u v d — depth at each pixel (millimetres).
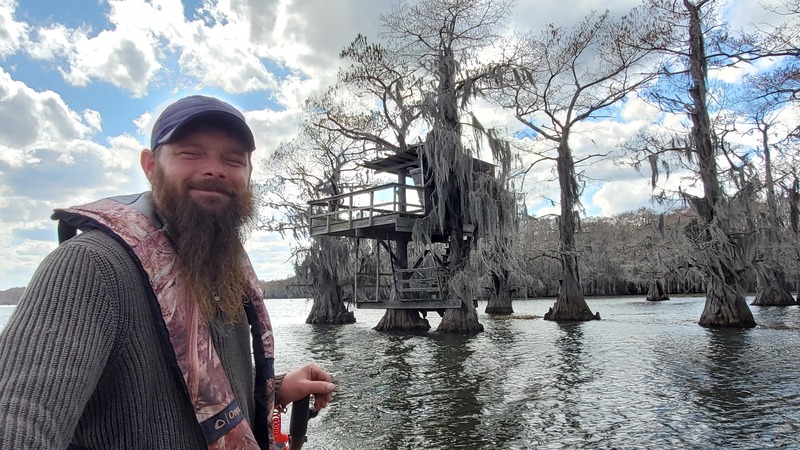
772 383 8625
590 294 63812
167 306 1076
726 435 5930
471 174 18594
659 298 49375
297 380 1820
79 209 1114
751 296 48000
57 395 853
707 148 20484
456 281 19078
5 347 875
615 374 9891
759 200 21500
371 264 26781
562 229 27516
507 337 18047
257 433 1387
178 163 1231
